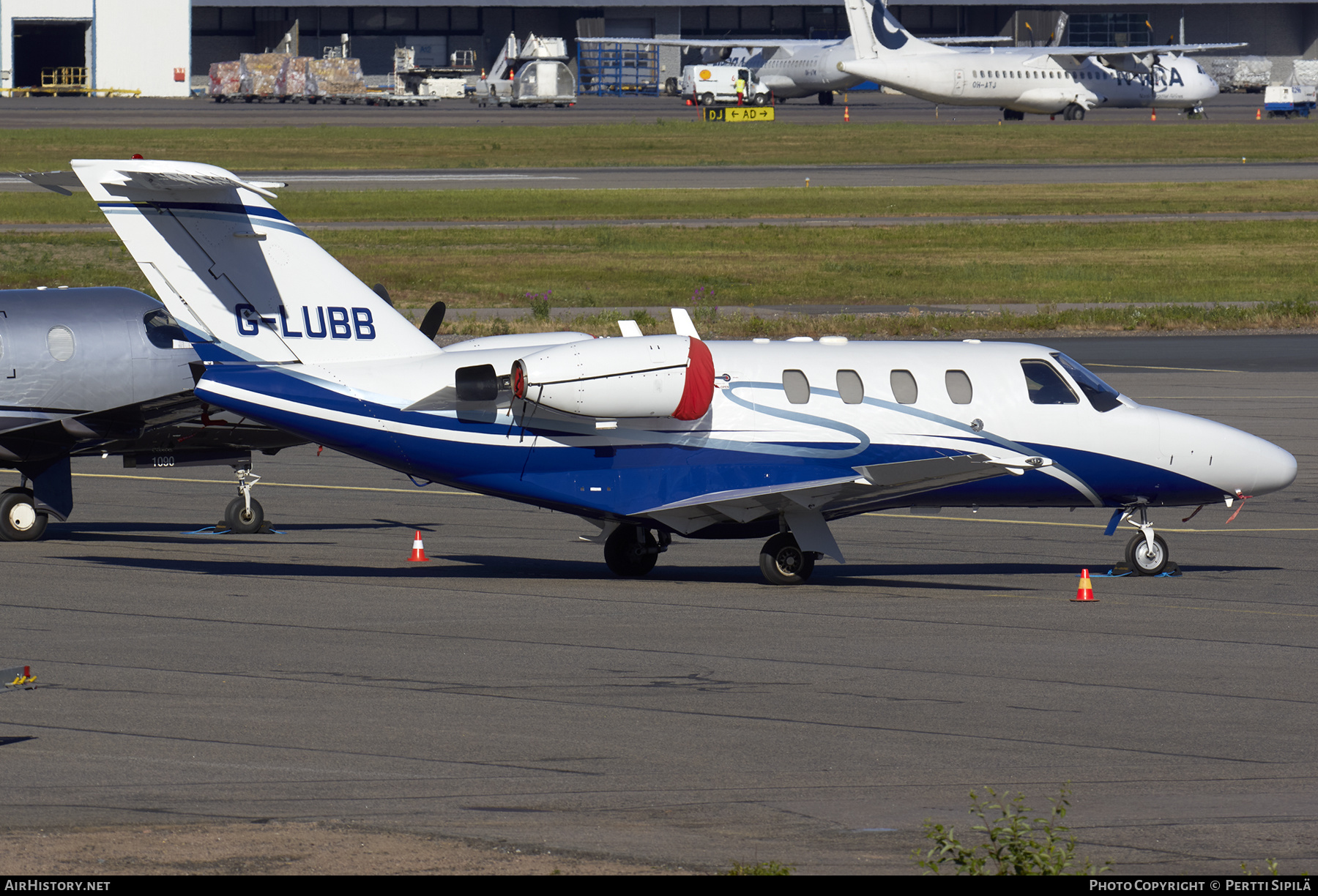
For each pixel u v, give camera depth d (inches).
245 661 1929.1
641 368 2461.9
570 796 1411.2
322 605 2305.6
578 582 2556.6
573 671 1908.2
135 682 1813.5
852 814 1371.8
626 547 2632.9
